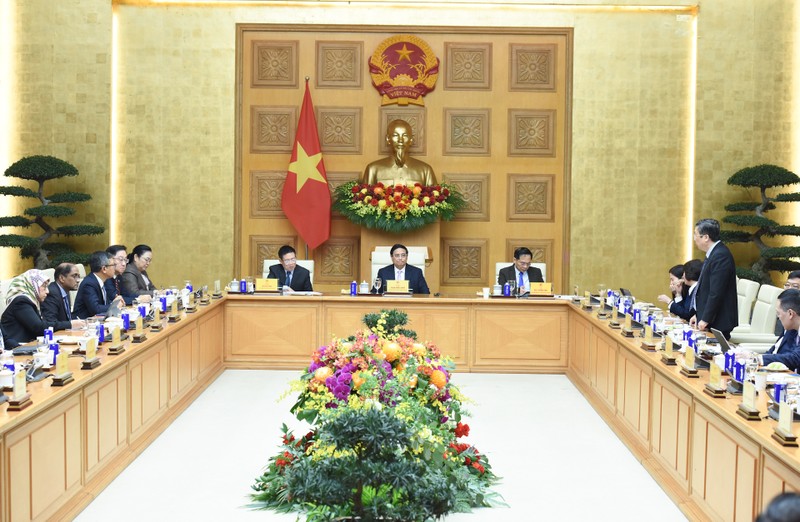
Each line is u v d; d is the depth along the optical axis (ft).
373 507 12.36
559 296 27.37
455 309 26.08
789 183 31.32
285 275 28.22
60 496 13.05
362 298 26.11
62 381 13.00
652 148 33.68
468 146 34.09
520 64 33.88
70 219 32.91
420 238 32.76
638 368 17.57
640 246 33.86
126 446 16.61
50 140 32.78
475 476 15.26
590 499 14.79
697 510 13.58
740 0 32.99
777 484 10.41
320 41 33.86
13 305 18.20
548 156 34.09
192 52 33.42
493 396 23.00
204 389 23.22
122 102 33.37
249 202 34.09
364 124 34.04
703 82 33.09
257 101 33.94
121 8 33.27
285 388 23.61
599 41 33.58
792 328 15.64
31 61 32.68
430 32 33.81
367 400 12.37
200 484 15.30
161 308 21.29
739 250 33.78
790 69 33.09
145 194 33.60
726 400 12.76
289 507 13.91
